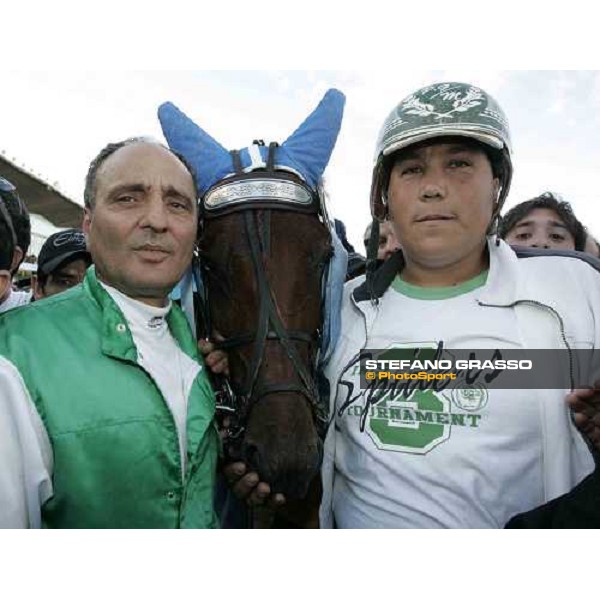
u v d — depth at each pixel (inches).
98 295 49.5
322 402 58.9
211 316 60.5
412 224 57.0
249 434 53.9
